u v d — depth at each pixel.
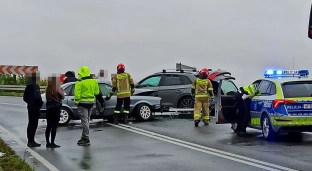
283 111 11.31
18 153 10.57
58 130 14.48
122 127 14.84
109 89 16.41
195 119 15.09
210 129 14.27
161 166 8.97
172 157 9.84
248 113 12.84
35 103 11.36
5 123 16.11
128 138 12.59
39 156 10.20
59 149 11.09
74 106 15.77
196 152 10.38
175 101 18.08
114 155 10.20
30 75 11.42
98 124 15.82
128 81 15.76
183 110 17.67
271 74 12.59
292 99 11.31
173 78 18.28
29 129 11.44
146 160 9.57
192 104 18.03
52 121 11.30
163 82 18.28
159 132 13.63
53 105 11.26
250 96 12.73
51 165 9.22
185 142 11.77
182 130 14.06
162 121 16.44
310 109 11.28
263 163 9.04
